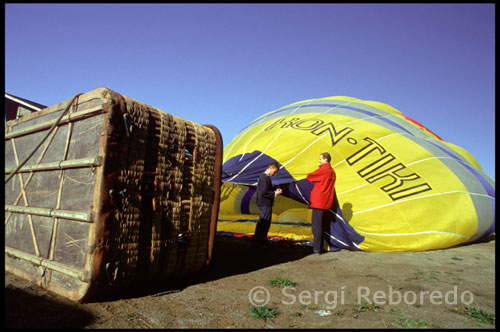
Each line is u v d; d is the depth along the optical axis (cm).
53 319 246
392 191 666
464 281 414
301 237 771
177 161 357
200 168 389
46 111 369
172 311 285
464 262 537
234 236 780
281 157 747
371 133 788
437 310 307
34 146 382
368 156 728
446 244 640
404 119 973
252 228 897
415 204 648
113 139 290
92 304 287
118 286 299
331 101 1012
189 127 379
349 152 736
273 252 609
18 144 413
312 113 919
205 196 394
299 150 748
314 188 627
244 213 1123
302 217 972
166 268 346
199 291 350
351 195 668
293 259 547
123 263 296
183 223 368
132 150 306
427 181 695
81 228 292
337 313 295
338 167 716
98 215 278
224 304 309
